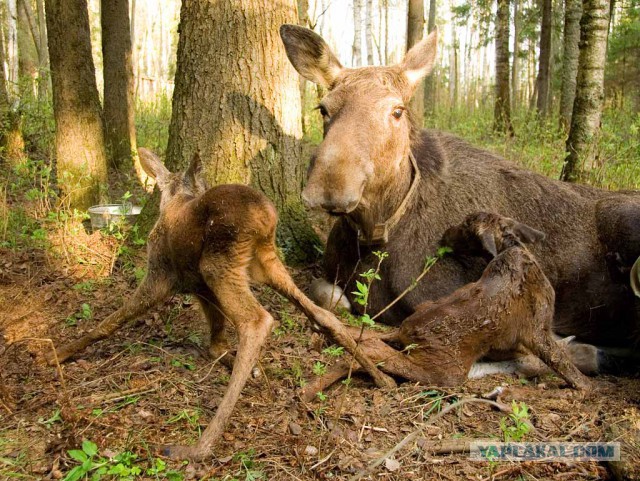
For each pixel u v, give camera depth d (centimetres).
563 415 159
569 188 233
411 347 166
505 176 230
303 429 148
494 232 197
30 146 462
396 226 212
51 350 186
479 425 154
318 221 320
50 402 161
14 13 651
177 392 165
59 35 298
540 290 183
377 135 186
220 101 252
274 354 188
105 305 221
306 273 261
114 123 454
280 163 261
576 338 224
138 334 204
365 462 136
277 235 260
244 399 160
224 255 154
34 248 265
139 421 150
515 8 1116
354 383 173
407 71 206
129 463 130
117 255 255
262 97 254
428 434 148
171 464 133
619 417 156
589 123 319
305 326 208
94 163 312
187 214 166
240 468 133
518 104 1087
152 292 180
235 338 200
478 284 181
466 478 132
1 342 198
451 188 222
